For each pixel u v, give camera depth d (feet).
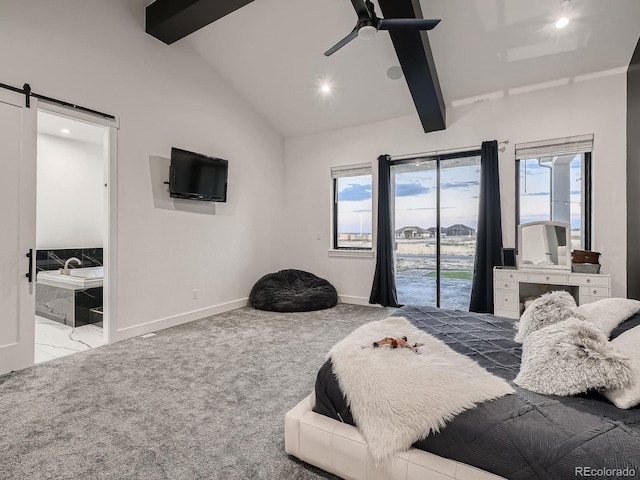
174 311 13.12
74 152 17.07
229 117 15.69
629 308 6.04
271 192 18.53
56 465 5.11
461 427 3.90
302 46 13.04
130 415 6.54
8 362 8.54
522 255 12.52
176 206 13.24
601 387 3.94
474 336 6.72
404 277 16.69
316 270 18.48
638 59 10.50
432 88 12.25
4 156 8.52
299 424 5.07
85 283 12.80
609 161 11.91
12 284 8.66
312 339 11.39
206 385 7.87
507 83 13.24
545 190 13.41
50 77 9.43
